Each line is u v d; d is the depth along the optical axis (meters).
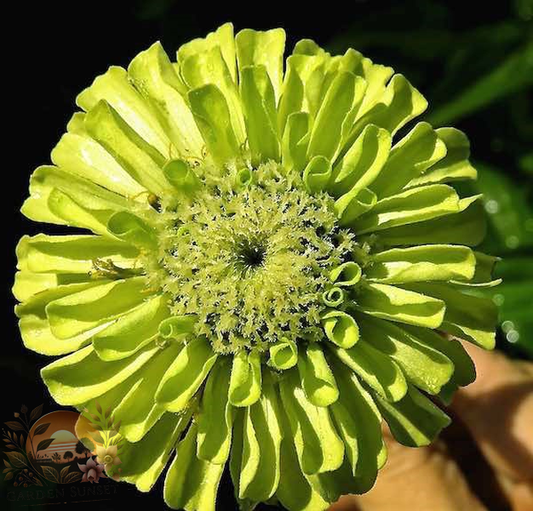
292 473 0.12
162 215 0.13
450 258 0.12
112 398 0.12
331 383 0.11
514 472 0.17
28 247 0.13
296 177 0.13
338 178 0.13
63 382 0.12
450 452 0.18
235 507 0.19
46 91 0.21
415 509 0.16
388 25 0.22
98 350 0.11
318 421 0.12
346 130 0.12
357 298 0.13
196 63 0.13
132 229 0.12
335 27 0.23
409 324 0.12
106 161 0.13
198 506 0.12
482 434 0.17
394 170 0.13
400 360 0.12
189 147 0.13
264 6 0.23
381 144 0.12
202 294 0.12
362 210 0.12
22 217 0.20
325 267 0.13
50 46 0.21
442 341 0.13
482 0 0.23
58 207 0.12
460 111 0.21
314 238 0.13
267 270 0.12
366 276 0.13
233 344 0.12
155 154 0.13
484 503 0.18
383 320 0.12
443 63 0.22
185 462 0.12
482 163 0.21
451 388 0.13
